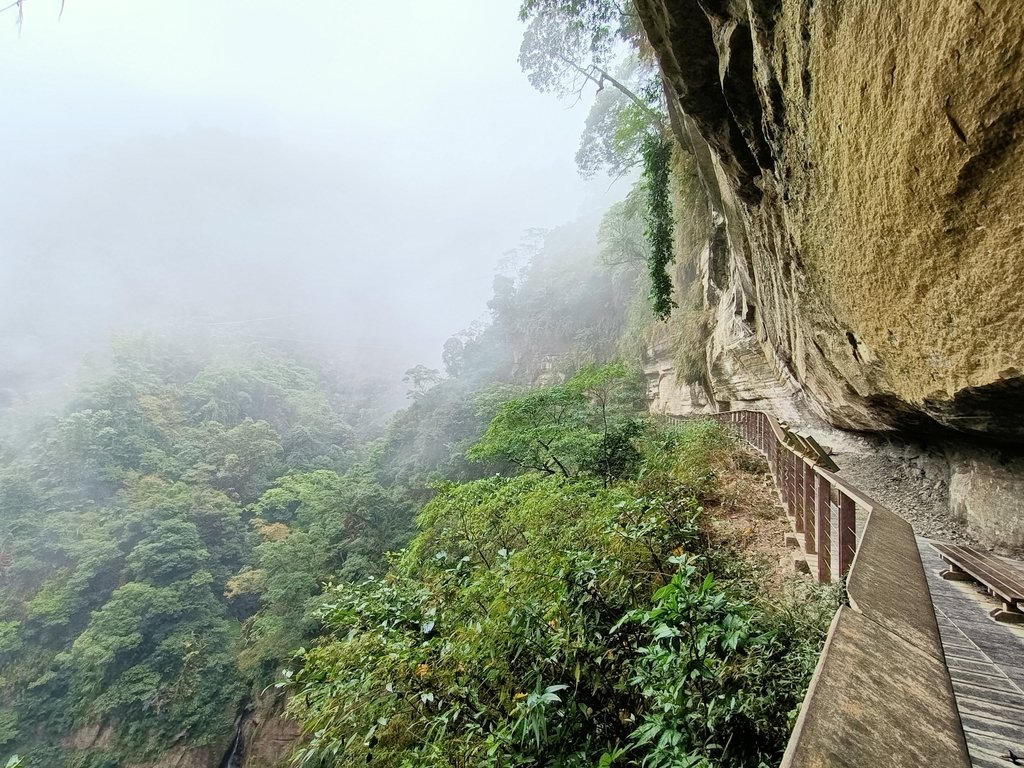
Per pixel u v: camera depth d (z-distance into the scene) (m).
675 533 4.47
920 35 1.83
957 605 2.85
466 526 6.66
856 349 4.16
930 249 2.27
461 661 3.32
